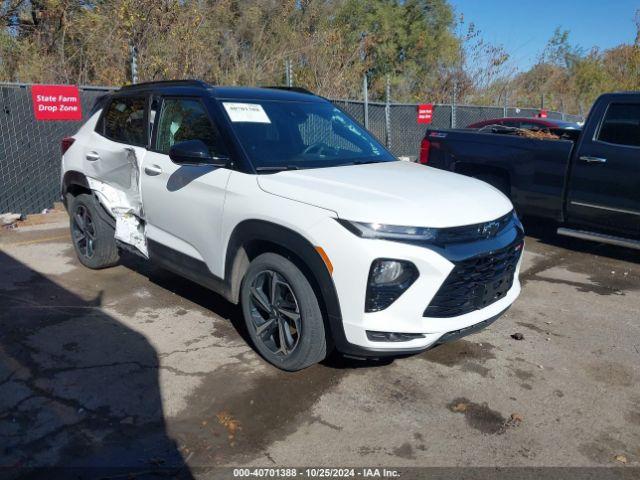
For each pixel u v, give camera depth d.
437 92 19.41
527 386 3.57
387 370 3.72
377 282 3.08
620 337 4.32
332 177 3.62
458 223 3.24
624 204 5.88
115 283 5.20
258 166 3.75
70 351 3.87
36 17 12.08
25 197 7.82
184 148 3.69
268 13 15.15
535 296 5.19
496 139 7.00
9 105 7.46
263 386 3.48
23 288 5.02
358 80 15.27
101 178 5.05
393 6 20.36
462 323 3.29
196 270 4.14
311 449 2.91
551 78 24.55
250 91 4.51
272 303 3.60
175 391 3.40
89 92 8.06
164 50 11.25
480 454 2.90
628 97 5.85
